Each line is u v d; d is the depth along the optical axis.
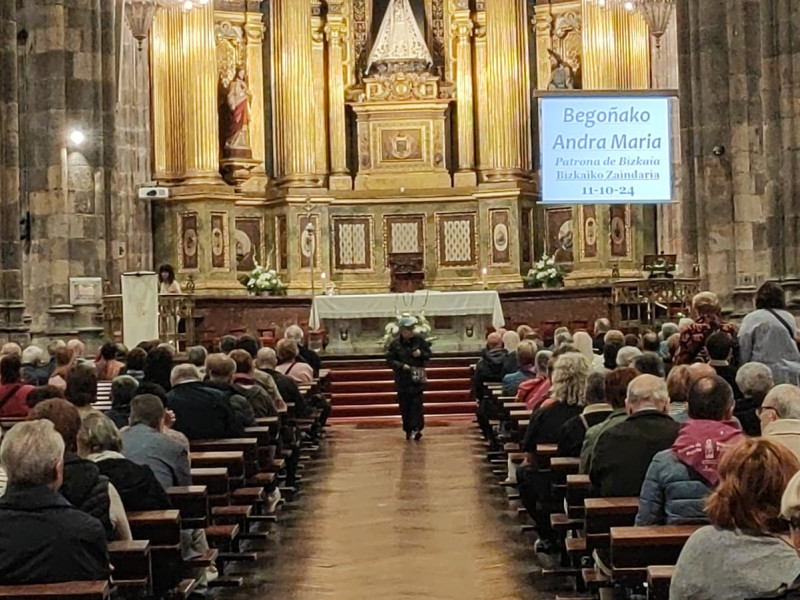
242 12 34.75
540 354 16.08
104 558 6.73
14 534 6.55
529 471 12.52
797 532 4.70
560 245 34.25
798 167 18.86
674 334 15.65
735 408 10.32
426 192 34.56
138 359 15.08
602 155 23.92
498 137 34.44
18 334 19.91
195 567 10.20
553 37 34.72
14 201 19.91
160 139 33.81
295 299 31.48
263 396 15.62
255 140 34.84
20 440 6.64
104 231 24.86
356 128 35.06
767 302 12.84
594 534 8.63
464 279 34.38
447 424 25.41
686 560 5.37
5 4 19.70
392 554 12.51
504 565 11.89
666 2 28.45
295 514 15.07
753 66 24.11
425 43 35.16
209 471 10.95
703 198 24.52
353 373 27.80
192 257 33.47
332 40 34.91
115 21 26.62
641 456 8.95
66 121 24.30
